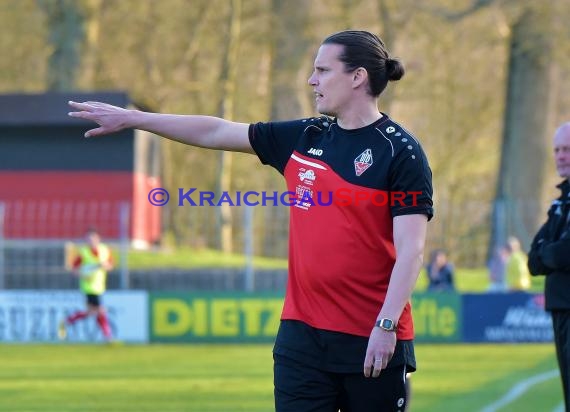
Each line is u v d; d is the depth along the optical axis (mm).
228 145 15375
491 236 64438
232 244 68438
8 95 86562
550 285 21734
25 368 47812
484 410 33125
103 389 39469
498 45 105125
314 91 15141
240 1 105625
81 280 60906
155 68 111438
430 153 117062
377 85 14836
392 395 14695
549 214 22172
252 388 39438
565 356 21609
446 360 50719
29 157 86562
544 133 98938
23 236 74875
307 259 14789
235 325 62656
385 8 99188
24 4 105750
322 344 14695
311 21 98688
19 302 63656
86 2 102000
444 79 107875
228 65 104250
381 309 14359
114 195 85625
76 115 15117
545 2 91500
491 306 61969
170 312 62969
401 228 14359
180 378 43219
